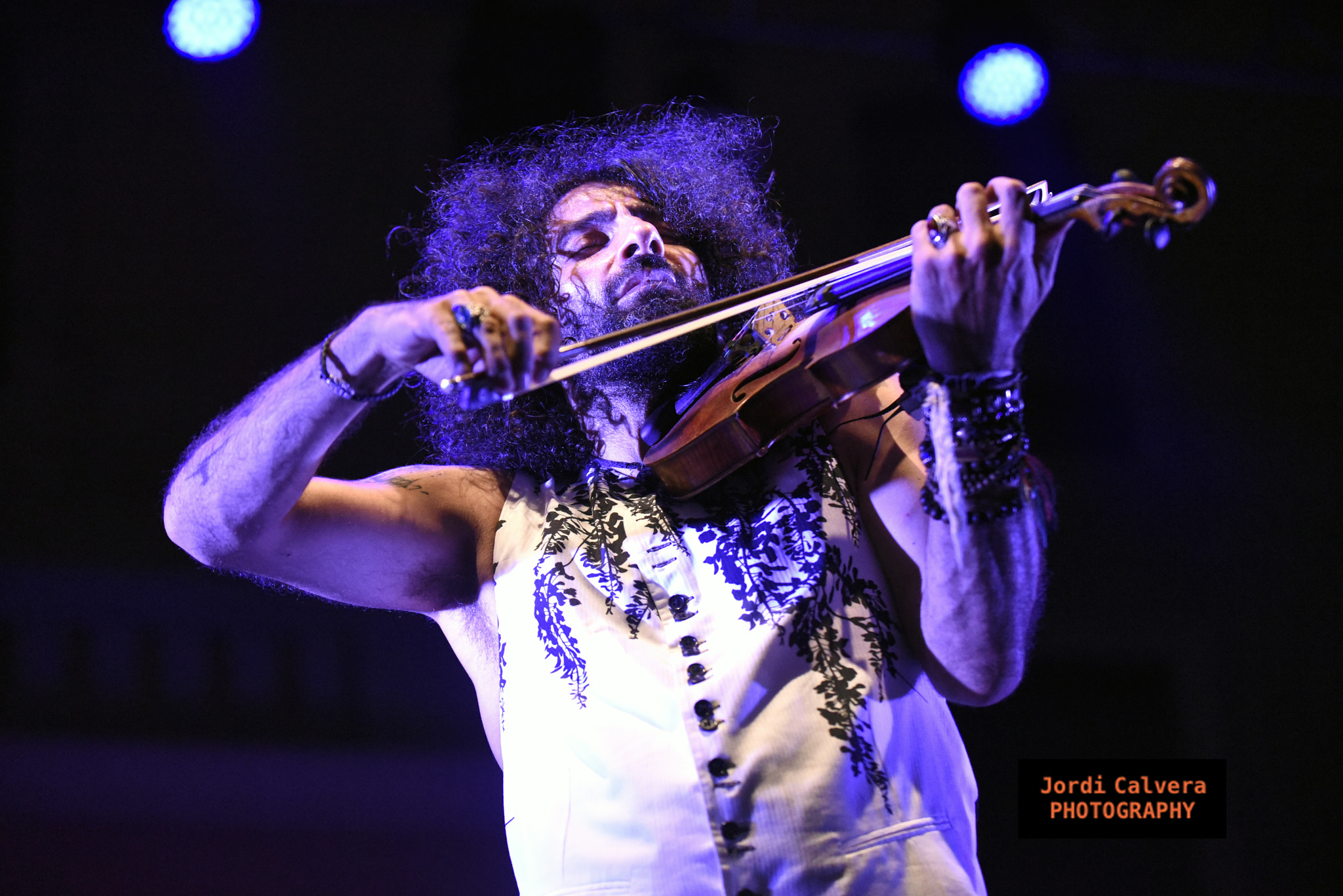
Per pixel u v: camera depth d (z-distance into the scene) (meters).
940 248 2.70
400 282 4.69
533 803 3.01
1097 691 12.30
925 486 2.95
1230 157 12.56
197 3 10.40
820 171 11.66
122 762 10.19
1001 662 2.98
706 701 2.95
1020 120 11.23
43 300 10.83
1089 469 12.45
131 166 11.03
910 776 2.96
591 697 3.03
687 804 2.85
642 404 3.66
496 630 3.43
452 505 3.56
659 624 3.10
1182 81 11.79
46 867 9.84
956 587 2.87
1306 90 11.85
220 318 10.98
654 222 4.24
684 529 3.24
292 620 10.80
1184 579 12.38
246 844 10.20
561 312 3.89
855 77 11.83
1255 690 12.20
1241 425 12.55
